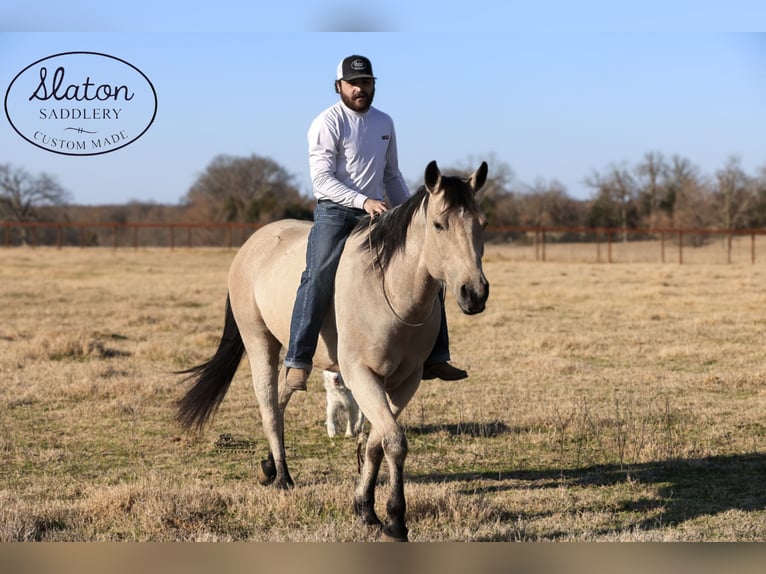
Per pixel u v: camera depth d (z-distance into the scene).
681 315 15.95
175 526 4.77
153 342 12.52
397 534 4.41
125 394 8.77
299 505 5.10
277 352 5.97
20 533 4.57
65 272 28.25
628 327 14.41
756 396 8.78
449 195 4.23
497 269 31.34
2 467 6.19
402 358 4.76
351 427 7.30
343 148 5.21
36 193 59.28
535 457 6.57
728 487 5.68
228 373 6.33
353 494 5.14
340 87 5.22
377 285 4.65
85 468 6.19
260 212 60.12
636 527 4.77
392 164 5.51
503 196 65.25
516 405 8.31
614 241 57.19
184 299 19.61
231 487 5.61
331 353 5.22
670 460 6.37
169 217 69.12
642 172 65.31
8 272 27.81
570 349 11.97
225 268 31.69
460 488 5.74
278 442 5.73
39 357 11.02
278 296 5.51
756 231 35.00
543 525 4.86
